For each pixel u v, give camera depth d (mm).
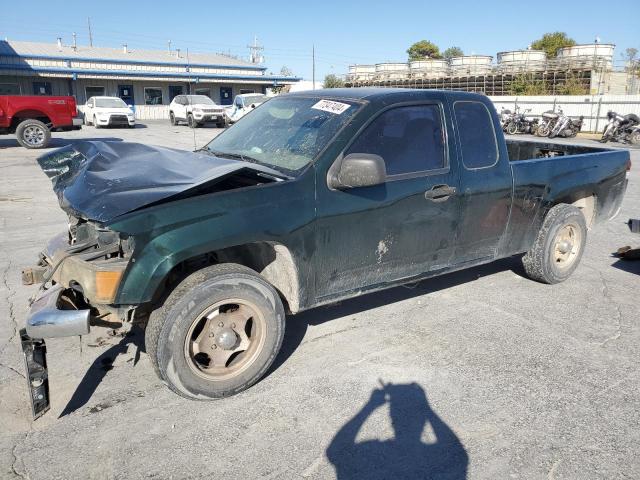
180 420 3053
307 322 4352
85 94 39469
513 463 2719
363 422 3041
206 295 3021
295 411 3143
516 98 30562
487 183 4297
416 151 3900
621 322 4426
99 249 3123
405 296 4941
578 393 3354
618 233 7410
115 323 3371
